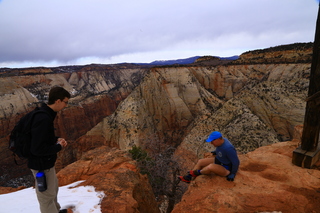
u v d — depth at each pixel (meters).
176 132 58.84
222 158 4.47
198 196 3.99
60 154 52.78
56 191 3.71
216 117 41.56
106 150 8.62
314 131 4.82
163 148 22.92
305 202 3.59
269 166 5.23
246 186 4.23
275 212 3.37
